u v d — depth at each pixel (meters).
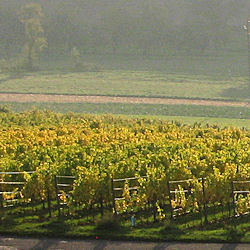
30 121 166.12
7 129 143.38
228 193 75.94
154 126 157.50
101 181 72.88
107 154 95.25
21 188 79.81
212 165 89.44
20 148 104.62
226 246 62.75
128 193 74.19
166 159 90.88
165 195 75.75
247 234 66.81
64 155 91.50
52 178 74.12
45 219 71.44
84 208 77.00
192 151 97.50
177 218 74.62
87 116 187.12
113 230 66.62
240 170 82.12
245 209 74.88
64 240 63.62
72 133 136.75
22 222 69.62
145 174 83.56
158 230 67.19
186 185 80.19
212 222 73.06
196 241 64.12
